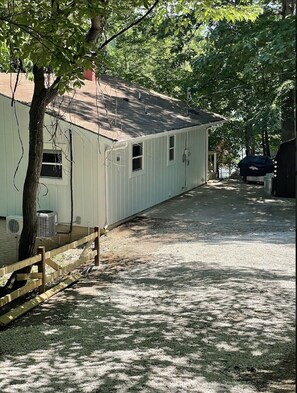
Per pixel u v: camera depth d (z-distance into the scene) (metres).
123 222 14.16
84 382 4.87
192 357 5.41
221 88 21.23
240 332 6.10
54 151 13.17
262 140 27.25
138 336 6.13
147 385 4.73
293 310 6.82
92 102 15.08
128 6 9.84
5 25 7.64
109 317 6.93
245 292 7.68
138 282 8.68
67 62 7.13
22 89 14.21
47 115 12.90
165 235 12.66
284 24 16.20
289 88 17.12
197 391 4.55
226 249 10.83
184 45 24.84
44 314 7.21
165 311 7.05
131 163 14.48
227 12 10.70
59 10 7.55
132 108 16.25
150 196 15.88
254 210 15.70
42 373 5.14
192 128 17.28
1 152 13.90
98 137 12.29
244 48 17.19
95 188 13.02
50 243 13.11
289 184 17.70
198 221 14.26
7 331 6.55
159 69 26.97
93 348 5.80
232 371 5.01
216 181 21.78
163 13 11.09
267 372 4.96
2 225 14.05
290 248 10.81
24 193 8.42
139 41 26.73
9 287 8.17
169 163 17.17
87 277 9.24
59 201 13.42
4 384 4.89
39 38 7.12
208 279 8.52
